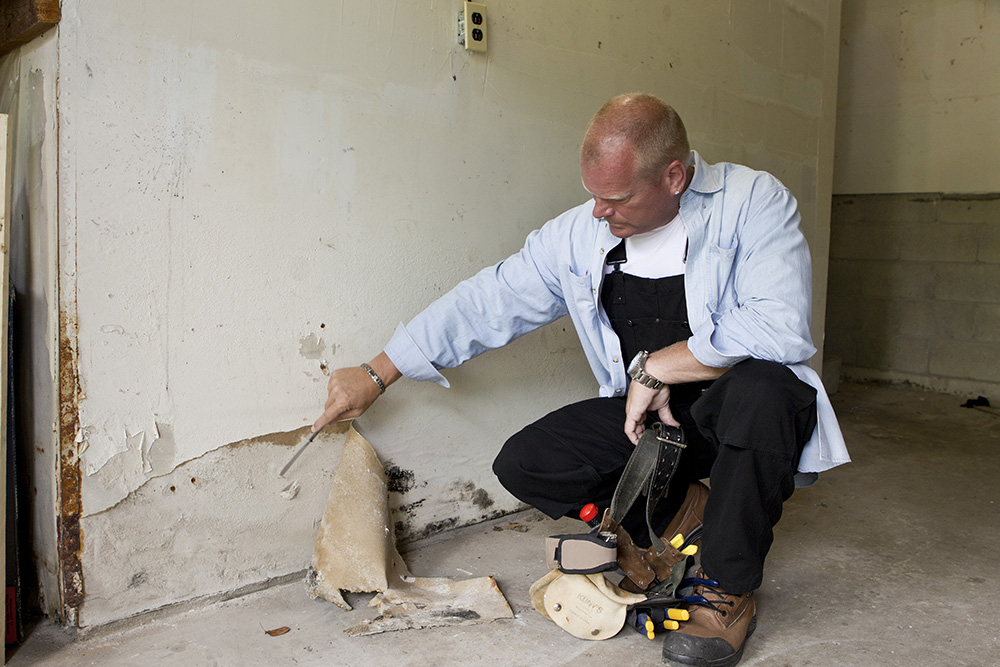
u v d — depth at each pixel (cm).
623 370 171
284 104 165
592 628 154
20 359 158
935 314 420
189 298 157
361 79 177
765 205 154
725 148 281
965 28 397
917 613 168
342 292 180
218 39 155
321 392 179
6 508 151
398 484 196
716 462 145
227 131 158
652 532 158
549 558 162
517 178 212
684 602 152
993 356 400
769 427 138
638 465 154
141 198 149
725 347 144
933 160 414
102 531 152
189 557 164
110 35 143
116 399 151
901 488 256
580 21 222
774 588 180
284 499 175
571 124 224
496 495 219
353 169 178
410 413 196
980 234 401
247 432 168
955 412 374
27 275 154
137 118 147
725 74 276
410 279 192
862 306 448
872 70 432
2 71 158
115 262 148
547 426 169
